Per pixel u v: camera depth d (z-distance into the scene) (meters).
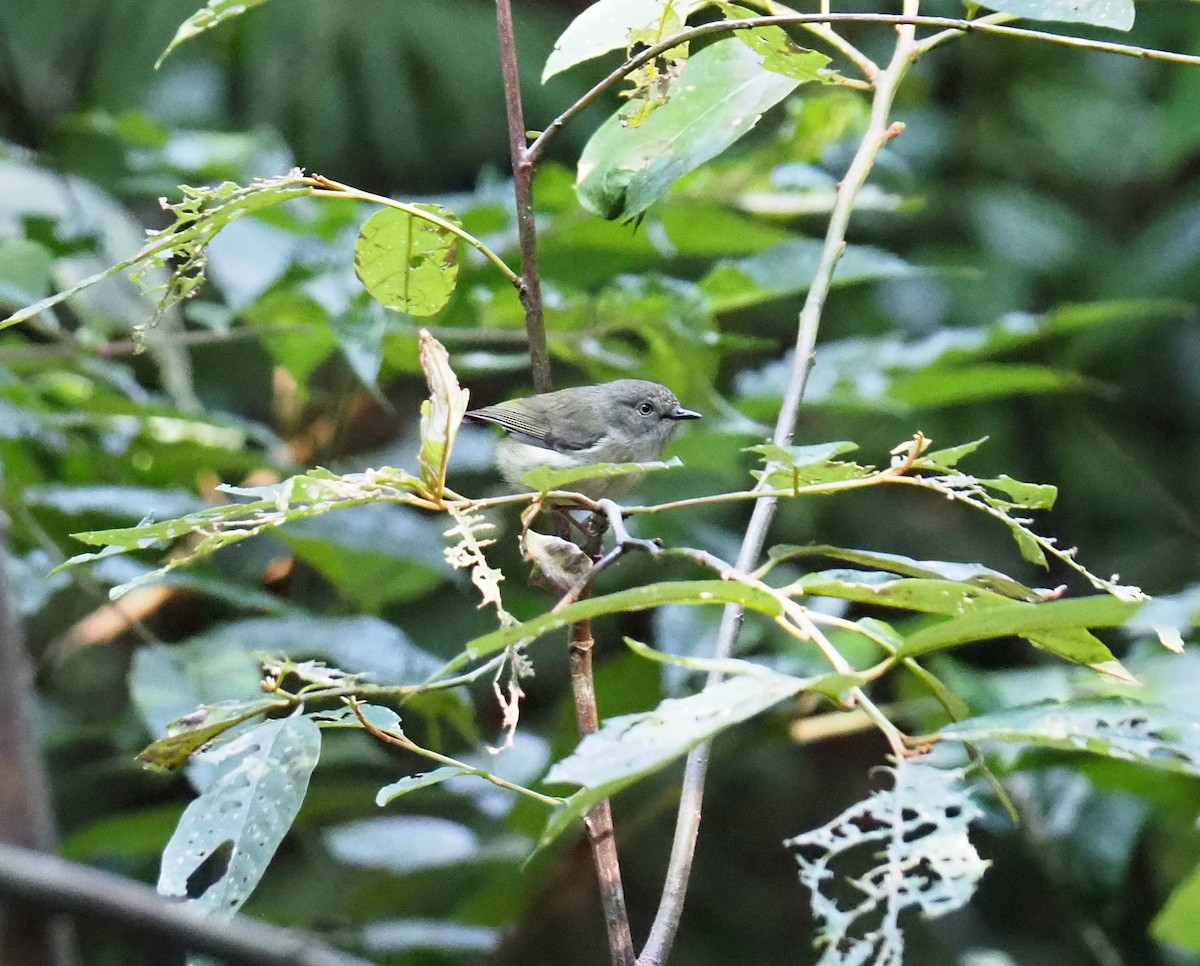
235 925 3.29
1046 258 13.98
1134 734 3.35
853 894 13.06
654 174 5.63
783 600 3.74
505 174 14.22
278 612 7.85
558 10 14.57
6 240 9.45
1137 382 14.27
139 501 8.28
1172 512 13.51
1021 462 13.86
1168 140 12.45
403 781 4.35
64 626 10.64
